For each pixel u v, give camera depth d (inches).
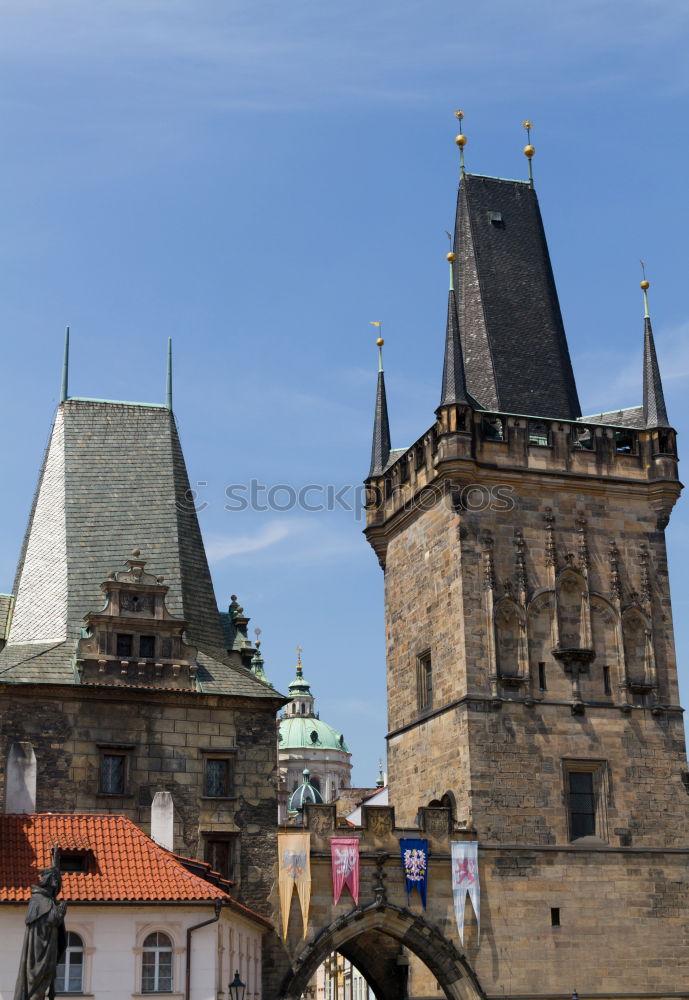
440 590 3171.8
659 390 3309.5
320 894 2810.0
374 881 2844.5
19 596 3090.6
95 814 2600.9
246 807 2817.4
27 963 1779.0
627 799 3031.5
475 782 2940.5
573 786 3024.1
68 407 3253.0
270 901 2783.0
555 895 2925.7
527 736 3002.0
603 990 2898.6
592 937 2923.2
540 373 3422.7
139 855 2368.4
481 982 2839.6
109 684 2780.5
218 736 2837.1
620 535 3201.3
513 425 3186.5
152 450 3228.3
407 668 3336.6
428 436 3243.1
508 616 3073.3
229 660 3036.4
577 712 3046.3
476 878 2888.8
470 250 3516.2
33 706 2733.8
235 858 2783.0
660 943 2962.6
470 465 3093.0
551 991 2869.1
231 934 2442.2
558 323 3540.8
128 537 3073.3
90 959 2217.0
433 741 3137.3
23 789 2674.7
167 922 2265.0
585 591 3127.5
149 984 2235.5
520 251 3560.5
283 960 2751.0
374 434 3639.3
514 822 2945.4
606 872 2970.0
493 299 3462.1
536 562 3120.1
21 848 2320.4
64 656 2817.4
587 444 3275.1
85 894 2230.6
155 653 2854.3
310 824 2842.0
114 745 2753.4
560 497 3179.1
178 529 3122.5
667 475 3233.3
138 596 2876.5
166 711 2817.4
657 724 3100.4
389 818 2886.3
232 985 2288.4
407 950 3186.5
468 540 3085.6
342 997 5949.8
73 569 2987.2
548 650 3078.2
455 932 2854.3
